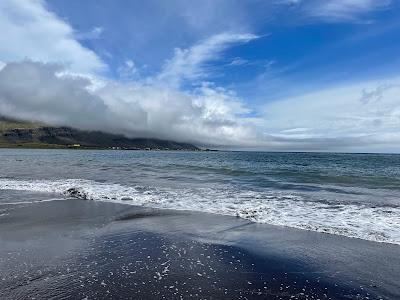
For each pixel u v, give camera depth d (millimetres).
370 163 65562
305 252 9617
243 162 68500
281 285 7312
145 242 10391
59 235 11086
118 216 14336
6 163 56281
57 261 8492
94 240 10523
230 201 18188
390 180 29781
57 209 15781
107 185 24750
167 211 15531
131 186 24391
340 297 6785
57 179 29094
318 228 12297
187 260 8789
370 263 8711
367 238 11008
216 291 6930
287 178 31672
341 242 10609
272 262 8766
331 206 16734
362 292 7020
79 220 13508
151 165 54562
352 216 14367
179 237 11078
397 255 9328
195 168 46062
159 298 6512
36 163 57625
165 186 24656
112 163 61219
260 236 11344
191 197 19516
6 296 6469
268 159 89562
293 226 12688
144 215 14609
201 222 13336
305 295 6852
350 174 35969
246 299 6609
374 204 17359
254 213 14812
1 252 9195
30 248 9578
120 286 7008
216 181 28703
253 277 7727
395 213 14961
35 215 14398
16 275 7527
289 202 17875
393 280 7625
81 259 8672
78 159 79938
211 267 8312
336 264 8656
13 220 13430
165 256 9062
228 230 12117
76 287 6926
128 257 8914
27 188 22781
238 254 9398
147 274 7723
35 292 6656
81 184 25203
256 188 23922
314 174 35844
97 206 16656
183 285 7168
